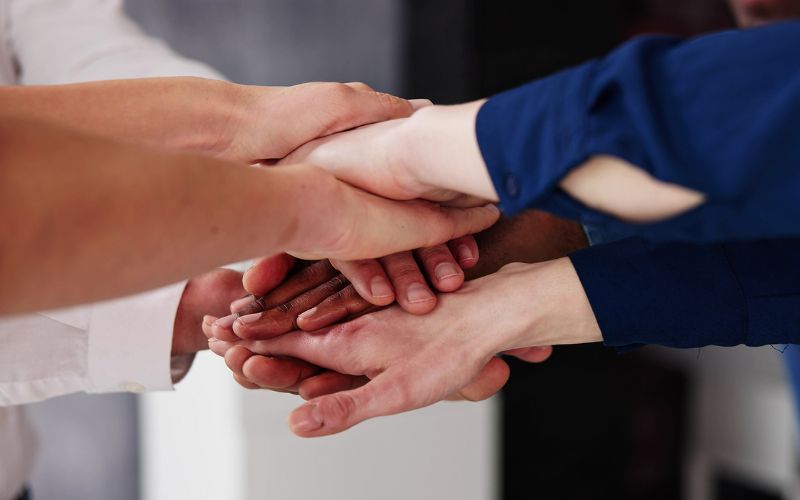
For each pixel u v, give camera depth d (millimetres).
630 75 933
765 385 2605
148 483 2479
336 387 1125
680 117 930
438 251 1149
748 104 918
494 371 1143
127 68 1386
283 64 2502
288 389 1141
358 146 1096
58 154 883
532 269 1131
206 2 2475
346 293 1143
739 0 1645
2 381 1201
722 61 930
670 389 2783
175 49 2494
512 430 2566
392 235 1071
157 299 1215
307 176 1019
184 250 929
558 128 951
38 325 1196
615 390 2648
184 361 1260
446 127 1025
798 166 909
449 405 1993
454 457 2016
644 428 2768
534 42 2506
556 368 2572
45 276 879
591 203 957
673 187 926
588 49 2562
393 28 2467
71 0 1474
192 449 2072
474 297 1120
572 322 1111
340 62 2498
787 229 925
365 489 1933
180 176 926
